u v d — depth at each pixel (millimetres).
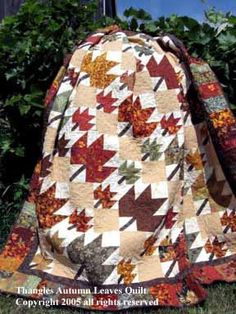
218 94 2875
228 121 2846
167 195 2736
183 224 2840
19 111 3240
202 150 2910
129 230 2670
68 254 2654
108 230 2674
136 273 2623
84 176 2734
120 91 2816
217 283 2742
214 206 2904
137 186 2736
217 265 2830
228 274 2785
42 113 3219
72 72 2910
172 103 2859
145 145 2799
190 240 2855
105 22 3342
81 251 2625
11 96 3291
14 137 3309
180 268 2658
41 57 3236
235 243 2889
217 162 2902
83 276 2621
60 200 2754
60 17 3268
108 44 2934
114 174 2742
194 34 3195
